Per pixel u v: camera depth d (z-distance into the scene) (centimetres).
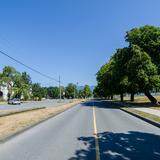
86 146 1180
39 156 995
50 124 2067
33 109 3812
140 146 1188
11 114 2820
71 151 1079
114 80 6181
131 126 1914
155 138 1401
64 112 3581
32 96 13975
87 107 4988
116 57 5525
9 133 1447
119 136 1460
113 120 2362
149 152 1068
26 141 1305
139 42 5044
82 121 2291
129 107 4312
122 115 2948
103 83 7519
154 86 4794
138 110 3447
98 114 3123
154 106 4522
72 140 1331
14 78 11269
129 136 1463
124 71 5341
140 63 4778
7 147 1159
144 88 4975
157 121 2031
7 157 981
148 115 2612
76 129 1753
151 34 4981
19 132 1570
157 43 4922
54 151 1079
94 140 1331
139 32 5059
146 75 4706
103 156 996
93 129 1748
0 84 10931
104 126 1916
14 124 1873
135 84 4922
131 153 1048
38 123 2106
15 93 11112
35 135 1496
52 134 1534
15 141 1305
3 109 3888
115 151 1082
